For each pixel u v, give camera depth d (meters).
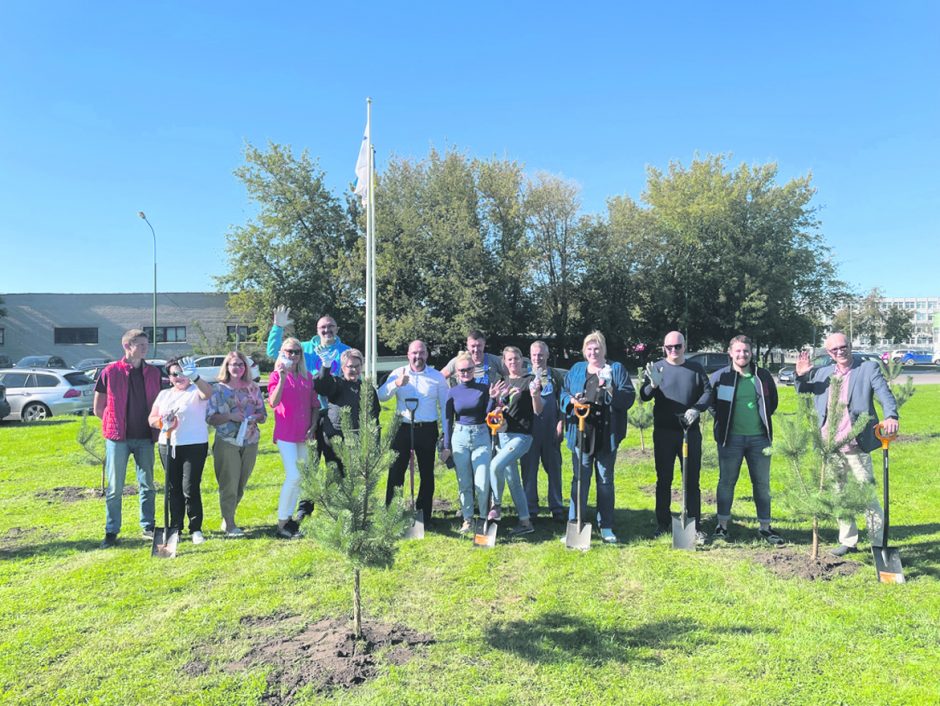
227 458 5.64
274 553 5.20
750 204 38.66
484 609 4.06
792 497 4.78
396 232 35.09
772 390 5.47
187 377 5.38
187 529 5.92
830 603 4.08
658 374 5.64
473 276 34.34
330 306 37.66
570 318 40.78
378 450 3.54
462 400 5.70
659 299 38.47
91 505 7.00
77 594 4.34
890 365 10.80
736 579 4.53
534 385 5.55
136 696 3.06
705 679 3.18
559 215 38.91
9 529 6.02
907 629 3.69
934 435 10.97
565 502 7.03
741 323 37.75
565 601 4.16
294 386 5.64
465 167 36.34
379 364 19.25
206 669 3.33
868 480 4.94
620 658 3.40
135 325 41.50
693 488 5.53
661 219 38.53
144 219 31.53
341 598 4.25
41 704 3.00
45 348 40.59
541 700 3.00
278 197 37.09
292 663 3.37
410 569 4.81
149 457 5.68
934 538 5.38
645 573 4.66
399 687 3.11
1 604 4.18
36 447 11.34
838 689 3.06
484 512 5.58
